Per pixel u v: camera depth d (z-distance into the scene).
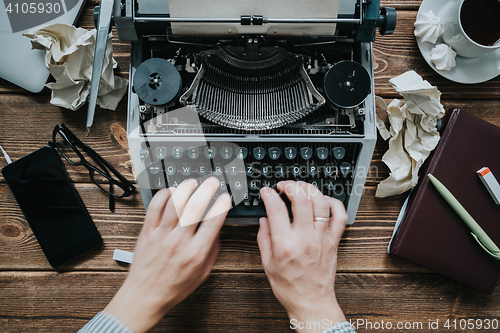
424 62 0.99
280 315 0.95
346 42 0.84
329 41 0.80
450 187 0.91
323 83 0.77
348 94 0.76
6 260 0.94
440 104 0.90
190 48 0.81
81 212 0.94
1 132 0.97
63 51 0.92
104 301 0.94
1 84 0.97
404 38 0.99
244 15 0.73
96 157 0.94
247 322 0.95
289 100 0.83
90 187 0.96
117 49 0.98
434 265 0.90
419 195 0.91
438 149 0.92
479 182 0.91
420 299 0.95
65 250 0.93
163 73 0.76
